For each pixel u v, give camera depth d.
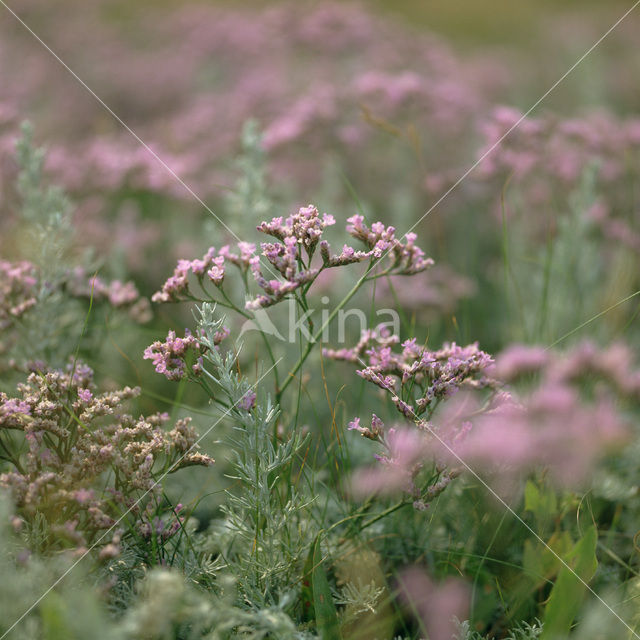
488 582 2.25
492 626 2.21
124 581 1.93
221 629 1.65
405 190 4.84
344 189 4.88
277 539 2.19
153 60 8.46
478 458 2.02
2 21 8.62
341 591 2.21
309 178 5.17
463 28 13.35
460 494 2.53
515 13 14.01
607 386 2.60
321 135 4.91
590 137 4.62
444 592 2.20
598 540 2.54
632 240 4.02
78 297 2.97
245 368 3.31
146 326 3.69
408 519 2.48
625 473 2.73
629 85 7.63
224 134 5.75
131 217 4.79
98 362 3.21
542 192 4.64
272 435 2.27
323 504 2.58
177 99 7.62
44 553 1.87
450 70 7.54
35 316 2.73
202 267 2.21
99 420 2.18
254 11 10.22
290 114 5.31
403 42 7.68
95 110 6.99
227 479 2.87
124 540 2.03
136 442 2.06
